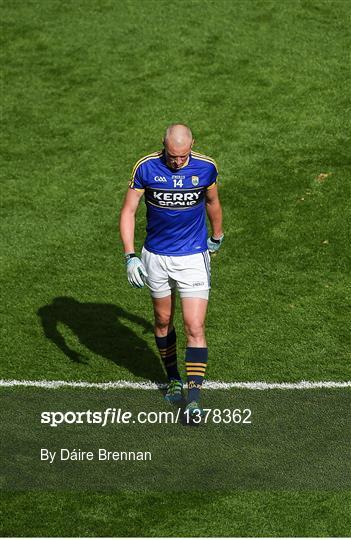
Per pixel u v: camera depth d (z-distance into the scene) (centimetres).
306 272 3606
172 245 2725
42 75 5081
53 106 4844
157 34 5341
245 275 3597
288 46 5178
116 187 4250
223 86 4906
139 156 4462
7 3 5706
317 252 3722
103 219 4022
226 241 3806
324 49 5141
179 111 4750
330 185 4141
